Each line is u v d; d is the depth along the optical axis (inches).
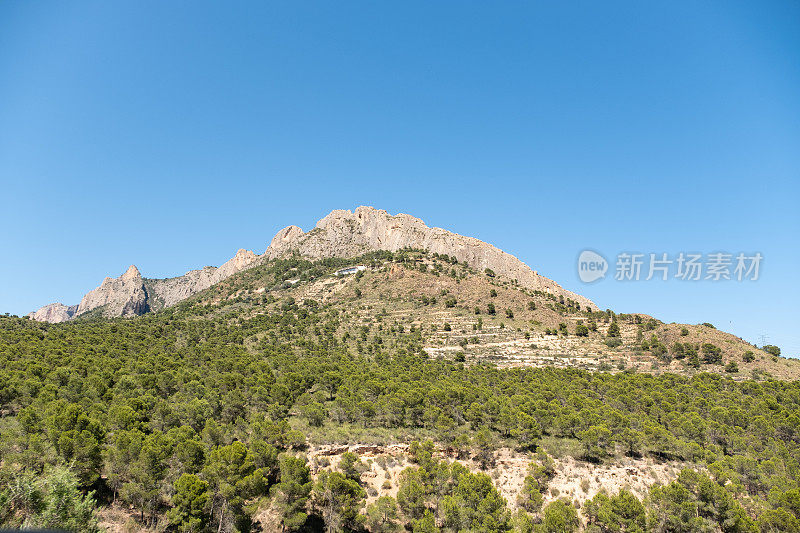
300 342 5733.3
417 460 2369.6
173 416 2374.5
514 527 1916.8
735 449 2682.1
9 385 2482.8
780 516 1843.0
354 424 2832.2
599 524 1968.5
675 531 1927.9
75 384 2610.7
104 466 1840.6
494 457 2522.1
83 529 1279.5
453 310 7588.6
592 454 2576.3
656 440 2605.8
